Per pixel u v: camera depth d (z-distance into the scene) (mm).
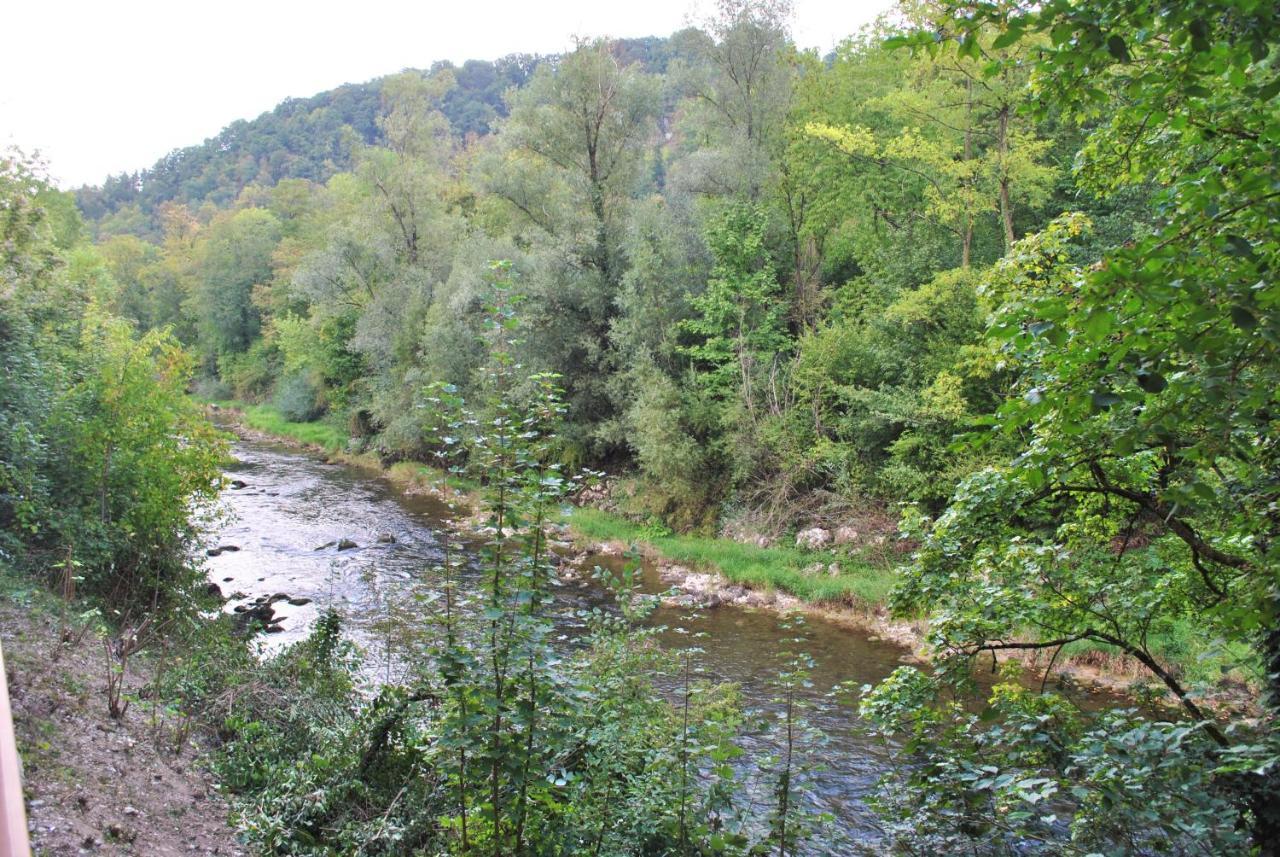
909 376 20922
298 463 38625
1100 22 3770
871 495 21438
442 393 5688
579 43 30375
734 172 27984
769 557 21094
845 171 26469
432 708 7820
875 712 6215
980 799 5316
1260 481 4438
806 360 23469
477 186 33781
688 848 5637
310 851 6797
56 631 10102
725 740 6043
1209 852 4418
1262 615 4055
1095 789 4711
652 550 22578
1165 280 3555
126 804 6531
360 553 21422
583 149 31250
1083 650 13617
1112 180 6305
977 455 17766
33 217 14875
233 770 8008
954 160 22219
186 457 14242
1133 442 3912
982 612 6121
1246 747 4027
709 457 25156
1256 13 3508
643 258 26734
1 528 12320
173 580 13773
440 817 6316
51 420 12844
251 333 65562
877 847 7625
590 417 29438
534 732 5438
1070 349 4234
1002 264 6387
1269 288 3400
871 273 25500
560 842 5480
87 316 16312
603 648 6836
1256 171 3672
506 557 5484
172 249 76375
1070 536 6512
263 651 12578
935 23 4375
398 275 40094
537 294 28422
